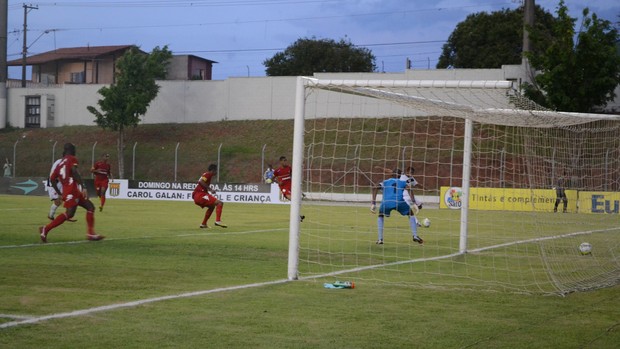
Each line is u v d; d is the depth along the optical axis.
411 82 9.36
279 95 52.06
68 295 7.89
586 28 33.12
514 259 12.69
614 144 20.52
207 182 18.12
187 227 18.33
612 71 33.16
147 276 9.51
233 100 53.19
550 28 60.69
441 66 64.94
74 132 54.75
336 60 67.81
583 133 19.56
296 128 9.71
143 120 55.22
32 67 73.25
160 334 6.12
